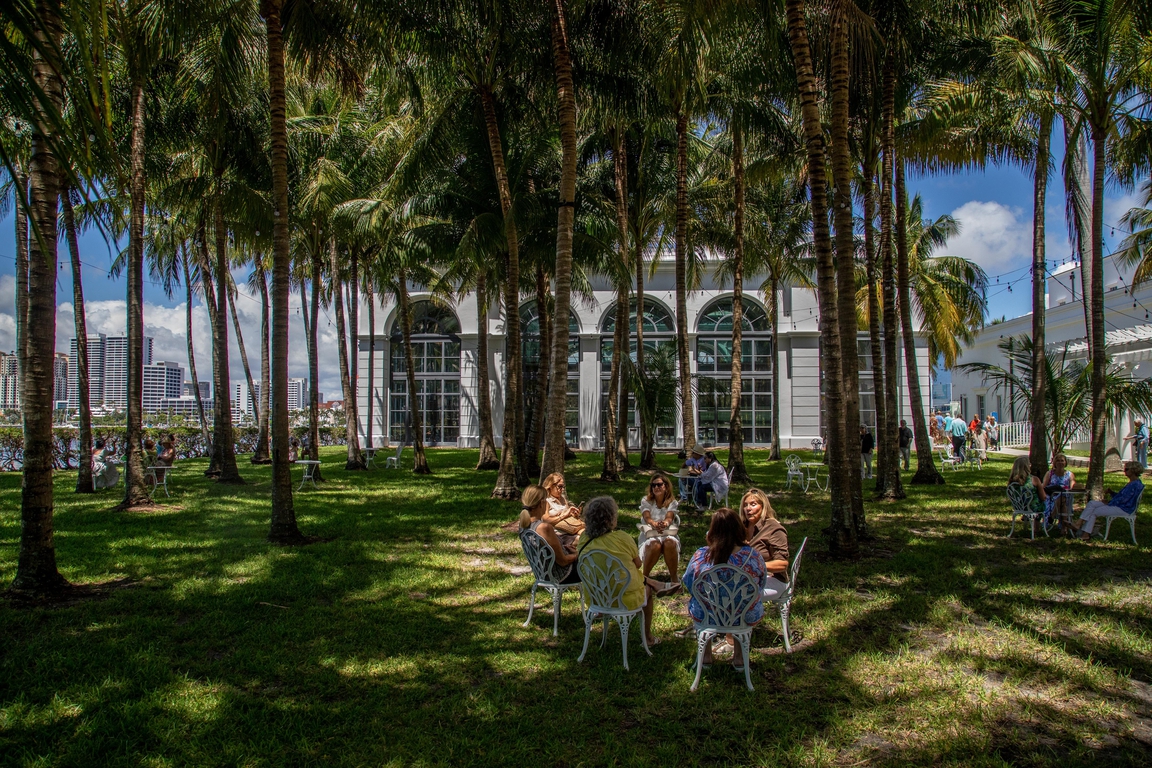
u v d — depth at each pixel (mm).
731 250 20922
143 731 3719
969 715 3934
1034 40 11523
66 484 15625
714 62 11289
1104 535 9094
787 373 31031
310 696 4199
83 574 7074
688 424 15539
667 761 3434
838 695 4219
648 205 19609
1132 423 17609
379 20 9484
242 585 6676
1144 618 5648
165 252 20984
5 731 3689
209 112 11125
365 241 20109
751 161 17156
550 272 15398
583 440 31406
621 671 4562
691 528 10031
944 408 39031
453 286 26234
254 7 9641
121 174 2926
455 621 5629
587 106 12422
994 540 8930
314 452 16562
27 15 2318
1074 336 27453
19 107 2229
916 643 5152
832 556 7797
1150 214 20703
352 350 21391
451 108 12852
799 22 7852
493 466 20047
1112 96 10055
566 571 5410
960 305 25016
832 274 7961
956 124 13562
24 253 12695
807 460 23609
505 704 4059
